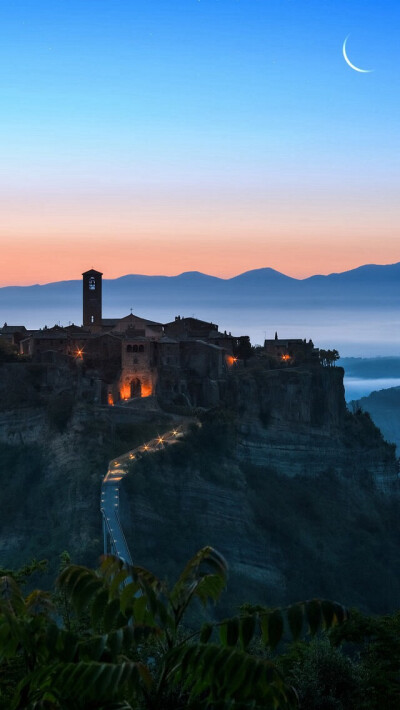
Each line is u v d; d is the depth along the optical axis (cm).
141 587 3447
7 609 3394
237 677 3256
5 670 4556
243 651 3319
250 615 3441
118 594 3509
